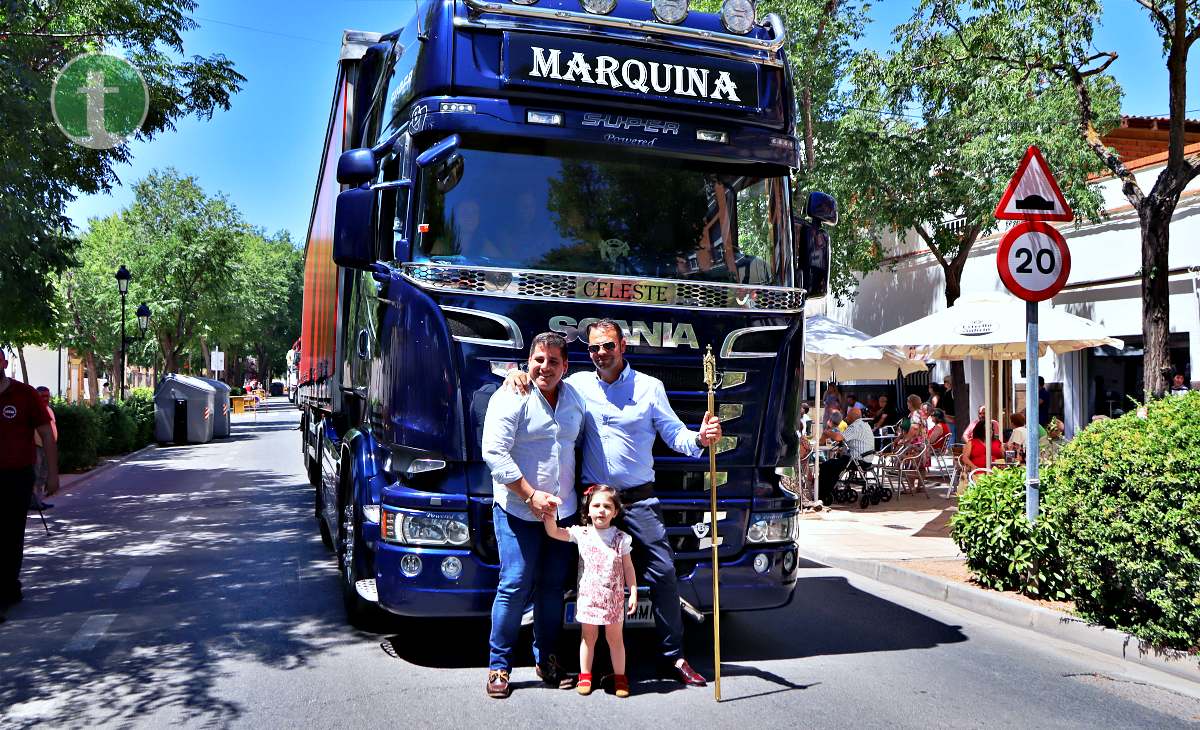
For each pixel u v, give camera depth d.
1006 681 5.66
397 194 5.88
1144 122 22.78
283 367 94.25
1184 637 5.98
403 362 5.64
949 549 10.10
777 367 6.07
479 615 5.57
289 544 10.49
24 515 7.62
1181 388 15.27
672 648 5.51
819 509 13.48
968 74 13.88
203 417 30.19
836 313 29.55
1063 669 5.96
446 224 5.73
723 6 6.34
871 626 7.04
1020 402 21.45
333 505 8.58
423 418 5.58
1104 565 6.52
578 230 5.91
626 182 6.05
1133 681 5.74
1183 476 5.88
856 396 29.17
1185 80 11.49
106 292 41.62
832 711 5.03
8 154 11.73
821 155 18.91
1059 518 6.86
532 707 5.07
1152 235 11.62
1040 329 10.84
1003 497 7.71
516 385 5.22
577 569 5.48
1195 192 15.77
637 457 5.47
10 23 11.83
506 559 5.29
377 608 6.65
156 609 7.42
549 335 5.32
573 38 5.96
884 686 5.50
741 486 5.98
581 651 5.35
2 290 15.24
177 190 43.53
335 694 5.30
